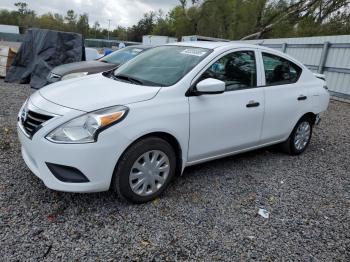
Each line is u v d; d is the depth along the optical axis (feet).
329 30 72.54
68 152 9.27
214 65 12.44
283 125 15.47
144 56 14.47
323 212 11.60
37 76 32.94
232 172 14.30
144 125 10.14
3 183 11.46
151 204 11.00
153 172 10.92
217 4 114.11
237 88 13.20
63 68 25.88
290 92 15.44
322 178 14.62
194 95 11.61
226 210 11.09
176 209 10.84
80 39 35.01
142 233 9.45
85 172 9.48
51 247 8.54
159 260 8.45
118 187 10.27
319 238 10.02
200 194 12.01
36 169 10.15
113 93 10.66
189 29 129.39
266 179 13.92
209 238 9.51
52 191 11.19
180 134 11.19
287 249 9.36
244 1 104.27
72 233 9.16
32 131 9.82
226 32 116.67
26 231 9.05
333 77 37.65
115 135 9.61
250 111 13.44
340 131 23.89
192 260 8.56
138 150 10.25
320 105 17.19
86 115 9.60
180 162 11.73
